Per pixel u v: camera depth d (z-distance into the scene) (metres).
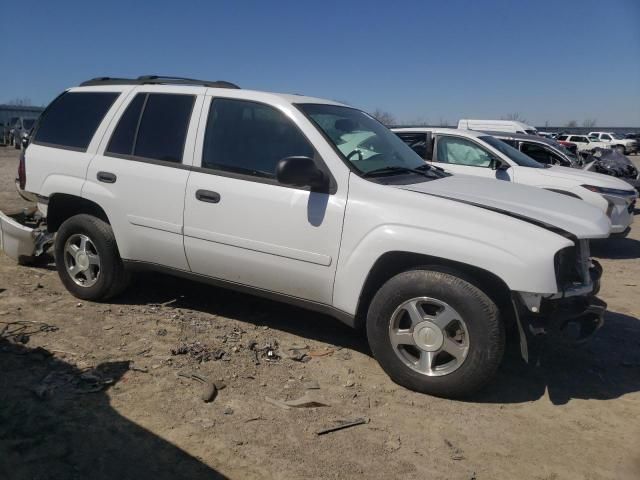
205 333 4.50
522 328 3.43
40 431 3.05
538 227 3.48
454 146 8.84
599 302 3.63
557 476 2.93
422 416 3.44
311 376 3.88
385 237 3.63
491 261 3.38
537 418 3.49
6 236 6.03
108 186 4.71
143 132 4.68
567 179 8.20
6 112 38.47
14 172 16.52
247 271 4.19
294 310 5.13
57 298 5.13
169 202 4.41
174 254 4.48
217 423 3.24
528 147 10.67
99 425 3.15
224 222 4.18
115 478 2.72
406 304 3.65
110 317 4.73
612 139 45.16
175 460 2.89
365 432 3.24
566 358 4.39
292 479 2.79
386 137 4.77
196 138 4.41
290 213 3.93
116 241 4.75
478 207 3.60
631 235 10.42
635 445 3.24
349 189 3.82
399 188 3.79
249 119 4.27
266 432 3.18
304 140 4.03
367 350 4.36
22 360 3.87
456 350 3.53
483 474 2.92
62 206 5.18
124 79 5.12
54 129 5.25
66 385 3.55
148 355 4.04
